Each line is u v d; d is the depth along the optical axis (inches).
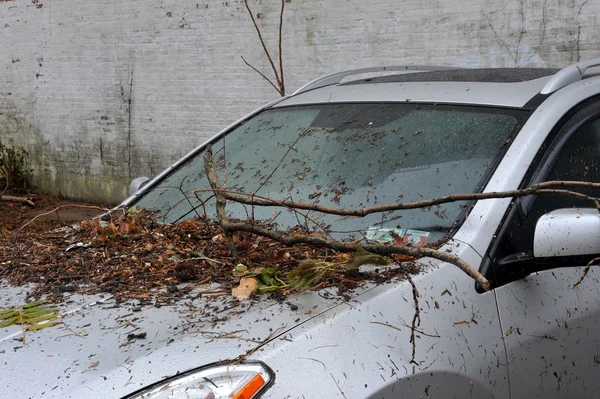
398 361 73.8
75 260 98.5
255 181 116.0
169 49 364.5
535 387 87.1
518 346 85.0
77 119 409.7
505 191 84.9
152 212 121.0
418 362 75.2
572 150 101.7
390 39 295.4
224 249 99.1
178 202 121.8
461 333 80.1
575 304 92.7
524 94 109.7
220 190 96.7
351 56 306.7
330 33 311.3
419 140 107.9
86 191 412.2
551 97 106.4
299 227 100.5
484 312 83.4
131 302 82.0
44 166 430.0
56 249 105.0
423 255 75.4
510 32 267.9
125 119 388.8
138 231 110.1
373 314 75.9
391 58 296.4
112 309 80.2
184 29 357.4
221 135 139.0
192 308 79.1
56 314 79.7
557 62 259.6
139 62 377.7
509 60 269.6
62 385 66.4
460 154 101.6
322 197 105.7
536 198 94.4
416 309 73.4
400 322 76.7
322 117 125.8
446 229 90.8
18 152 439.8
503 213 90.7
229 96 347.3
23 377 68.1
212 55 349.7
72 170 417.1
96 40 393.1
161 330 74.0
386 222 96.1
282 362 68.4
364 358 72.2
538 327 87.7
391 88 127.6
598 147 106.2
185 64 360.2
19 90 433.7
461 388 78.5
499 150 98.7
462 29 278.1
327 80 153.4
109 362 68.9
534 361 86.9
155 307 80.0
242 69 340.8
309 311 75.5
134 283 88.4
